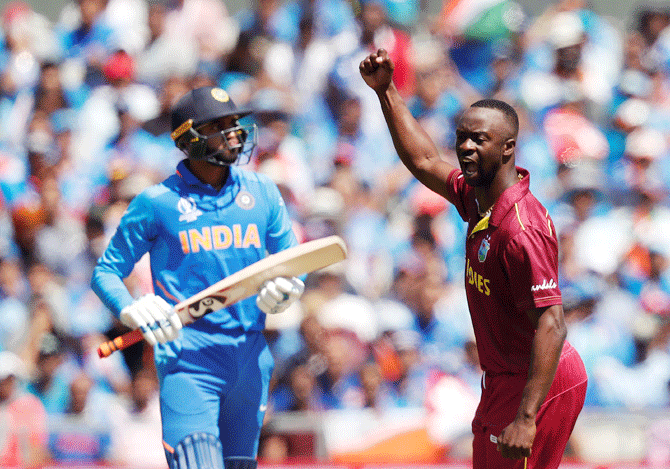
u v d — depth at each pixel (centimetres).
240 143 1310
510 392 1147
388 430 2134
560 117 3194
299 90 3133
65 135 2909
